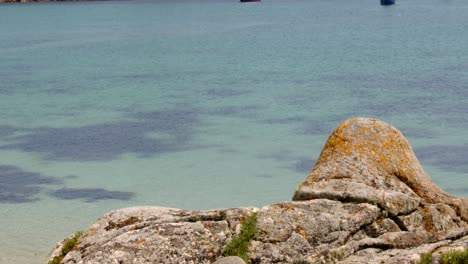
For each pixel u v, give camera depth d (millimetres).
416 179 15344
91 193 35156
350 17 195750
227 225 13133
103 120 53906
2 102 63875
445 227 14234
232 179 37344
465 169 37688
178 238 12742
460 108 55719
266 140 45812
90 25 174000
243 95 64688
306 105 58625
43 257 25828
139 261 12242
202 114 55281
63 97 66000
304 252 12797
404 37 127938
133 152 43594
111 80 77875
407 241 12922
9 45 123000
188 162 40938
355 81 73062
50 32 151750
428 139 44906
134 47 118750
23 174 38781
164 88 70688
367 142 15695
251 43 123000
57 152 43938
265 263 12562
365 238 12984
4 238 27984
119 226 13578
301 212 13547
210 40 130750
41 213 31734
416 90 65688
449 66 84125
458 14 196500
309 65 89438
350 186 14484
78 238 13750
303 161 40656
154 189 35844
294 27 161250
